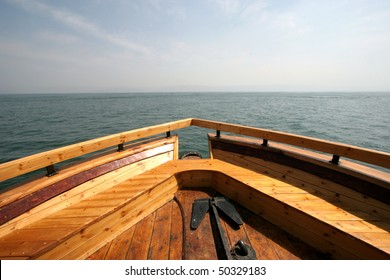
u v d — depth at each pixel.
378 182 2.03
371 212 2.03
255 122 19.97
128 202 2.32
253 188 2.55
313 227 2.03
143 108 37.34
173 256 1.99
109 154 2.80
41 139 13.97
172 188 3.06
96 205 2.21
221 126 3.57
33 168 1.91
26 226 1.86
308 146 2.57
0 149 11.82
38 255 1.61
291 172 2.80
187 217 2.55
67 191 2.21
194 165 3.32
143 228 2.39
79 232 1.87
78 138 14.26
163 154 3.46
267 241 2.16
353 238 1.74
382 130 16.36
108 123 20.42
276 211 2.36
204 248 2.05
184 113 28.19
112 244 2.14
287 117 23.66
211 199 2.84
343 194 2.27
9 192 1.86
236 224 2.38
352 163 2.40
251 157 3.29
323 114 26.97
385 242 1.68
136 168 2.98
